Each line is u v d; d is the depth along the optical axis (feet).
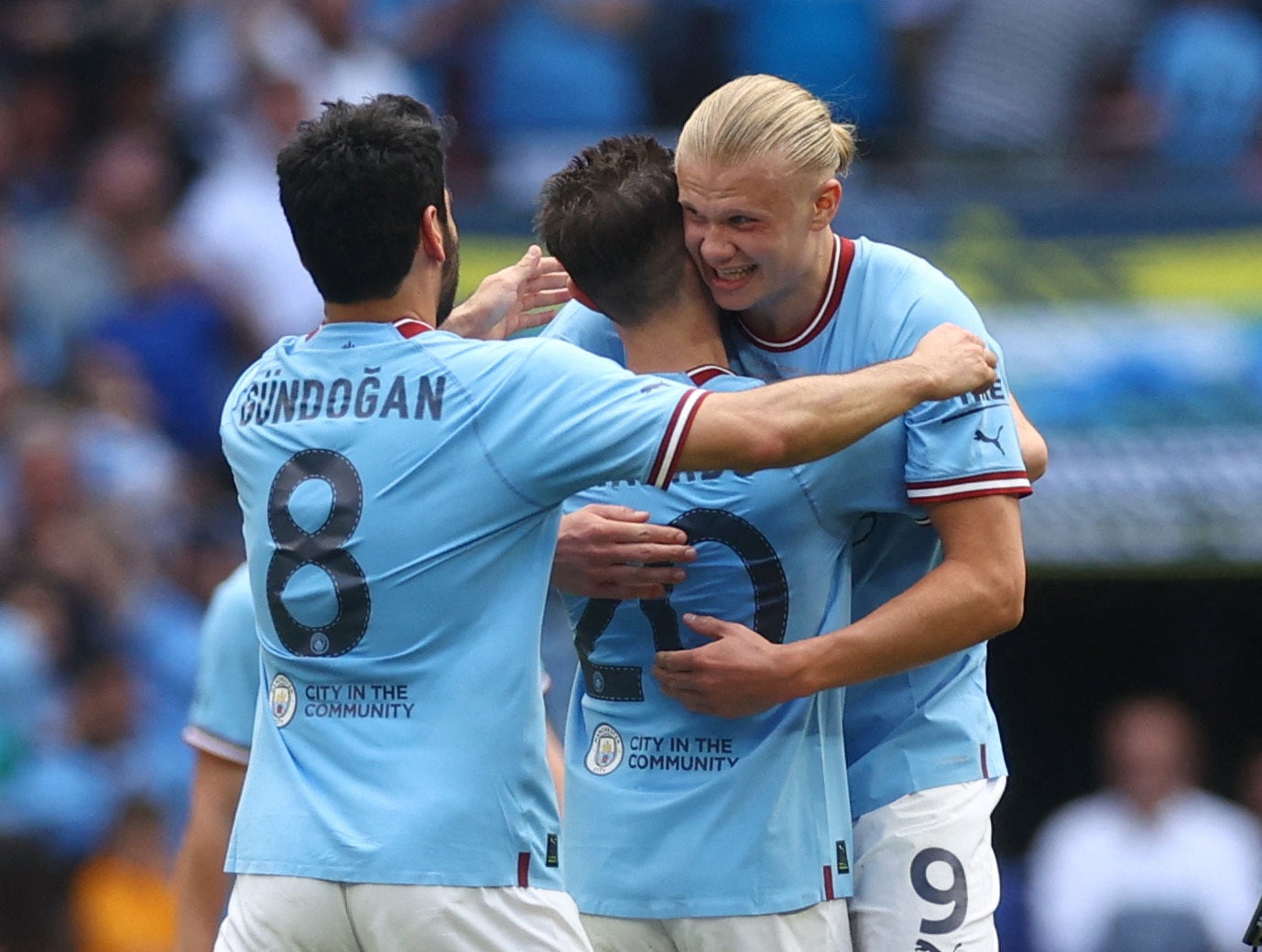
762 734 46.37
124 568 107.96
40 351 119.34
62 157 128.77
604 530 45.52
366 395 43.70
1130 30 117.29
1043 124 113.91
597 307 47.09
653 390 42.91
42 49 128.77
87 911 94.63
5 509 107.76
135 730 102.53
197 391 116.57
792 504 46.11
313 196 43.83
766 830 46.11
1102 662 115.34
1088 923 102.17
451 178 116.26
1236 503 96.12
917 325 46.62
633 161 46.24
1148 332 98.84
